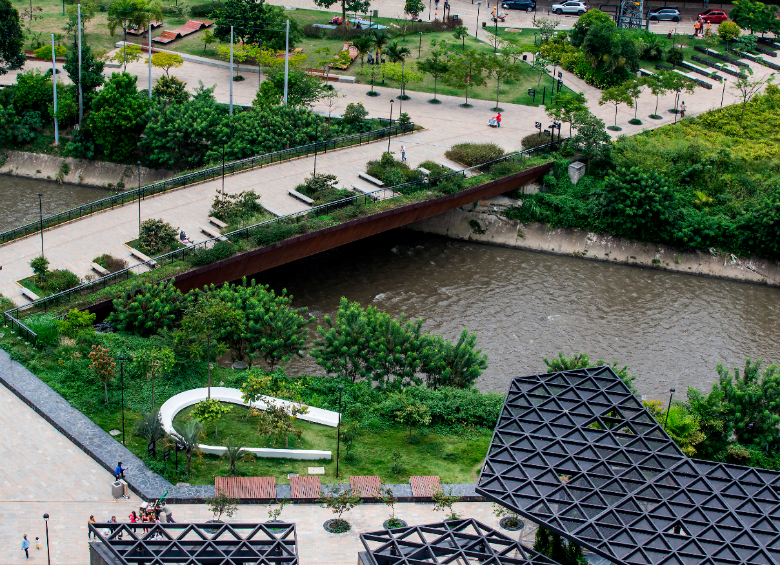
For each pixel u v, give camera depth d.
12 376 88.38
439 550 60.72
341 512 74.12
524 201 134.50
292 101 146.62
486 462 65.50
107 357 86.69
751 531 60.81
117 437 82.31
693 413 91.94
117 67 163.38
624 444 67.50
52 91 148.50
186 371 92.38
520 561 60.28
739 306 121.81
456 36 177.62
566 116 140.62
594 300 120.81
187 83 159.38
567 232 133.62
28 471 77.81
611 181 131.50
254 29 165.00
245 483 77.00
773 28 183.75
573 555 67.19
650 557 59.00
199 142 140.75
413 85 164.00
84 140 144.50
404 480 80.69
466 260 129.38
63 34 176.62
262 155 131.50
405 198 121.88
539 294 121.38
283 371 95.44
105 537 61.62
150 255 107.31
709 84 167.38
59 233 112.56
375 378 94.31
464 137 143.50
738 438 92.62
